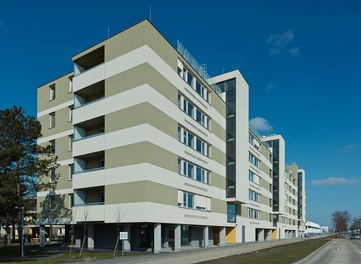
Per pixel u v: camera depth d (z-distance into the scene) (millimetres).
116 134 29609
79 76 33562
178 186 32250
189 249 33875
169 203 30406
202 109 39188
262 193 67625
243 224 53562
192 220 34656
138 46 29359
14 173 24906
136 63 29250
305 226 137500
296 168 118750
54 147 38812
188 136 35812
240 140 47500
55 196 37250
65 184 36719
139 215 27266
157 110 29641
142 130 28109
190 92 36375
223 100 46719
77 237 36250
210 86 41781
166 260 22281
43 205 37969
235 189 44969
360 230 111000
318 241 63625
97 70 32031
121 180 28656
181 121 33844
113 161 29422
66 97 38531
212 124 42094
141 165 27734
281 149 81625
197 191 36344
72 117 35094
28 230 56000
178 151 32812
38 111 41438
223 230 44562
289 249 35719
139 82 28844
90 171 30859
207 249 34156
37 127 29000
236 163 45562
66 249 31188
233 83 47812
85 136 34688
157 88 29922
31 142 28625
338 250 37281
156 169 28734
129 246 29891
